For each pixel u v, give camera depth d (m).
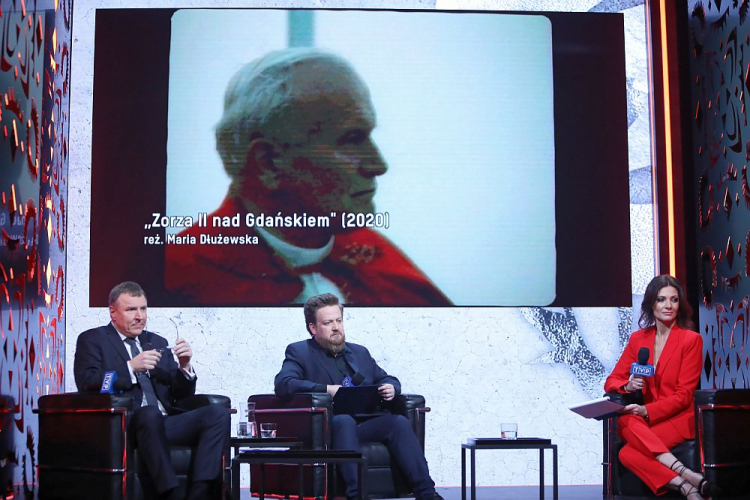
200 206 6.70
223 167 6.72
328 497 5.18
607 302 6.78
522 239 6.79
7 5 5.23
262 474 4.64
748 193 5.91
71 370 6.55
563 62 6.93
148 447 4.60
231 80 6.79
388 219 6.75
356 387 5.39
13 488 5.20
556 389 6.77
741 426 4.97
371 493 5.21
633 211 6.86
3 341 5.07
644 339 5.59
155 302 6.61
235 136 6.75
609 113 6.90
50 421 4.81
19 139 5.44
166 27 6.81
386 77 6.84
